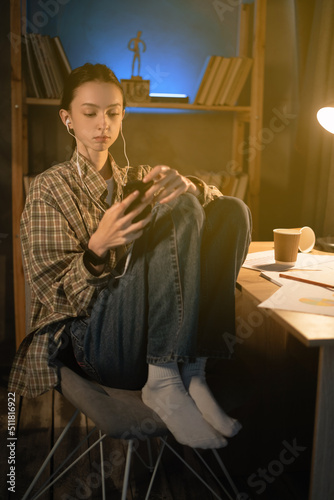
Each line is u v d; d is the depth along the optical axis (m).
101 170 1.47
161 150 2.60
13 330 2.58
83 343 1.22
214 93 2.34
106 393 1.18
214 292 1.22
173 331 1.11
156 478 1.66
